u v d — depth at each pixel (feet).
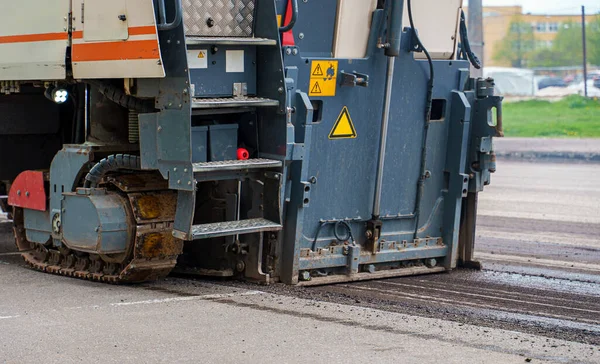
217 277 66.33
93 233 61.67
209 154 59.88
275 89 60.85
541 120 228.22
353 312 56.49
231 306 57.47
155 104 58.39
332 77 65.00
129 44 58.13
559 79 285.64
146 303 57.98
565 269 74.23
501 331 52.90
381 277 68.64
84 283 64.08
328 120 65.46
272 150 61.57
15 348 47.85
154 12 56.34
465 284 67.82
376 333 51.60
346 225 67.51
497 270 73.56
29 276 66.44
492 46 316.81
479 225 95.96
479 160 72.43
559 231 92.53
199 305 57.62
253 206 63.26
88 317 54.24
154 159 59.06
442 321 54.85
